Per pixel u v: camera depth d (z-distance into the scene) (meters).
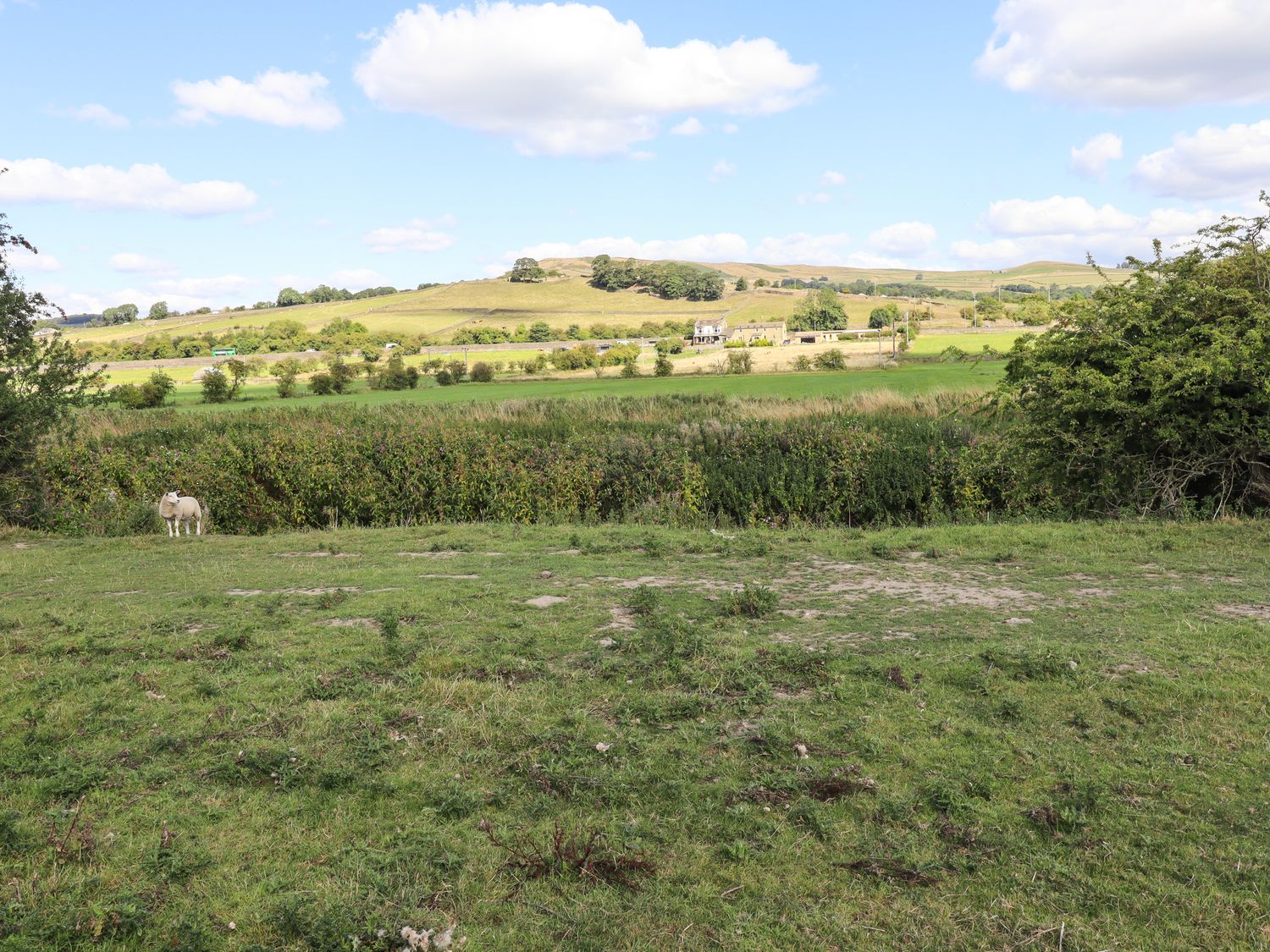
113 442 25.84
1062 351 14.07
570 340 163.75
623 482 18.88
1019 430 14.67
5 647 7.75
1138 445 13.78
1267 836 4.30
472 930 3.84
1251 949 3.58
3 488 17.09
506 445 19.95
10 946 3.70
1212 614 7.57
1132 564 9.69
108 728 5.96
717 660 6.77
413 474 18.94
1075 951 3.62
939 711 5.82
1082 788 4.74
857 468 17.89
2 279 17.84
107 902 4.00
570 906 3.98
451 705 6.11
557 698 6.21
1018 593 8.66
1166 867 4.12
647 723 5.82
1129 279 14.37
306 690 6.48
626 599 8.84
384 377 76.44
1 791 5.09
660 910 3.95
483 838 4.52
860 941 3.72
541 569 10.74
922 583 9.24
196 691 6.55
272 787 5.11
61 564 12.54
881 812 4.64
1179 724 5.50
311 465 19.27
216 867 4.32
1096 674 6.23
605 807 4.81
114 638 7.96
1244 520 11.83
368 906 3.96
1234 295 13.02
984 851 4.31
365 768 5.25
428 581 10.11
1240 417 12.51
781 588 9.25
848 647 7.08
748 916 3.89
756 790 4.88
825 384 54.78
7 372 17.81
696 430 23.20
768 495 17.88
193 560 12.62
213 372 67.62
